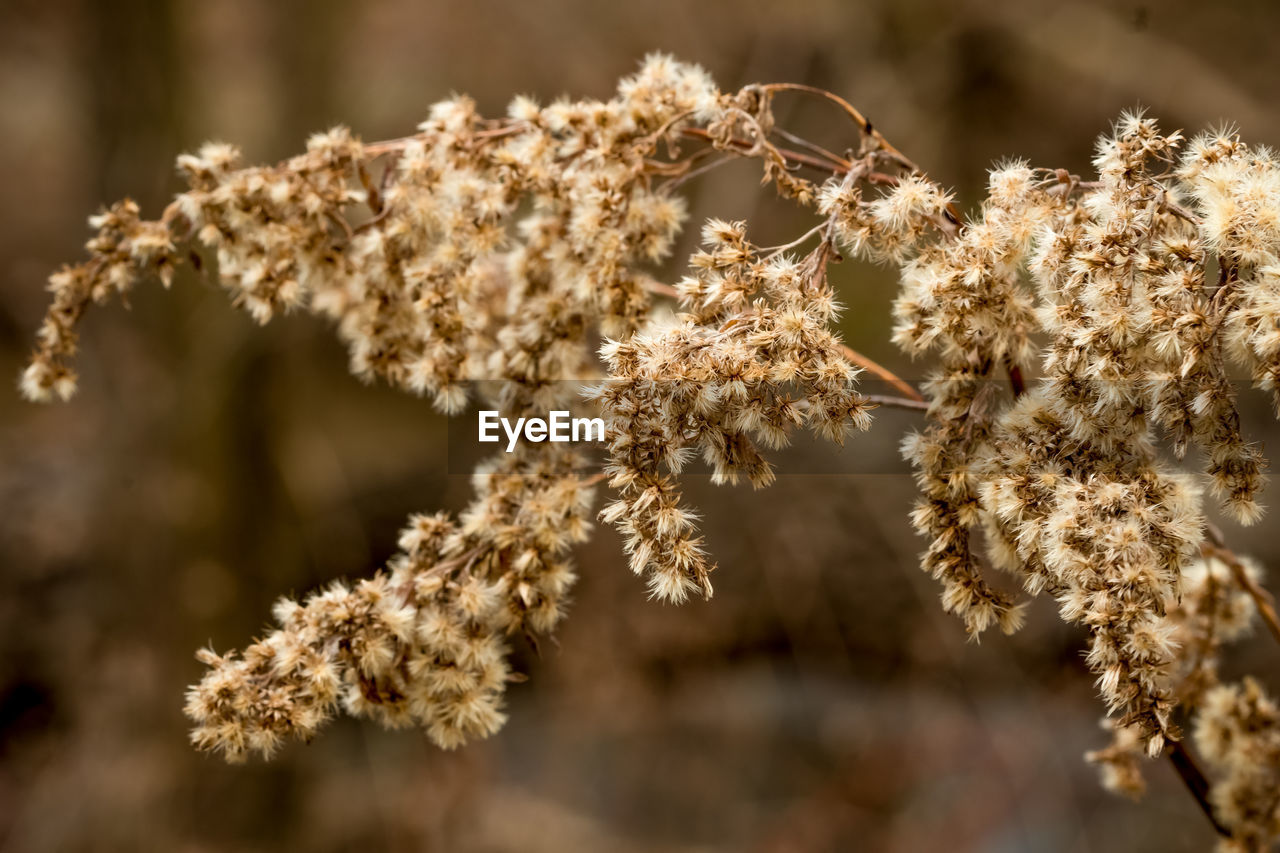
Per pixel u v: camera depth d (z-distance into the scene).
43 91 2.47
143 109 1.48
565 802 1.60
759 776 1.64
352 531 1.78
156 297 1.50
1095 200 0.54
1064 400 0.53
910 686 1.75
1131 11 2.23
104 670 1.59
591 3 2.45
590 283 0.57
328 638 0.55
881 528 1.79
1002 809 1.48
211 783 1.49
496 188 0.58
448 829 1.54
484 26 2.41
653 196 0.58
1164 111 2.23
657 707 1.79
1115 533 0.52
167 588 1.52
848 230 0.54
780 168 0.56
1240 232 0.52
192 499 1.50
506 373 0.58
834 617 1.81
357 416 1.99
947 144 2.30
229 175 0.59
